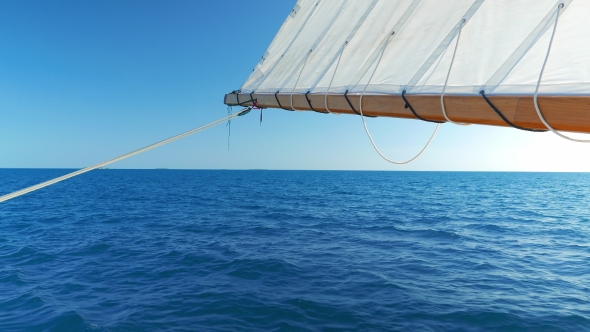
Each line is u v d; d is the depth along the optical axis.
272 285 10.39
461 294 9.76
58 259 13.41
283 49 5.19
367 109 3.48
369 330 7.61
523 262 13.33
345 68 3.88
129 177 112.69
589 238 18.45
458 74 2.88
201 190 54.41
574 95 2.21
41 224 21.88
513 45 2.69
